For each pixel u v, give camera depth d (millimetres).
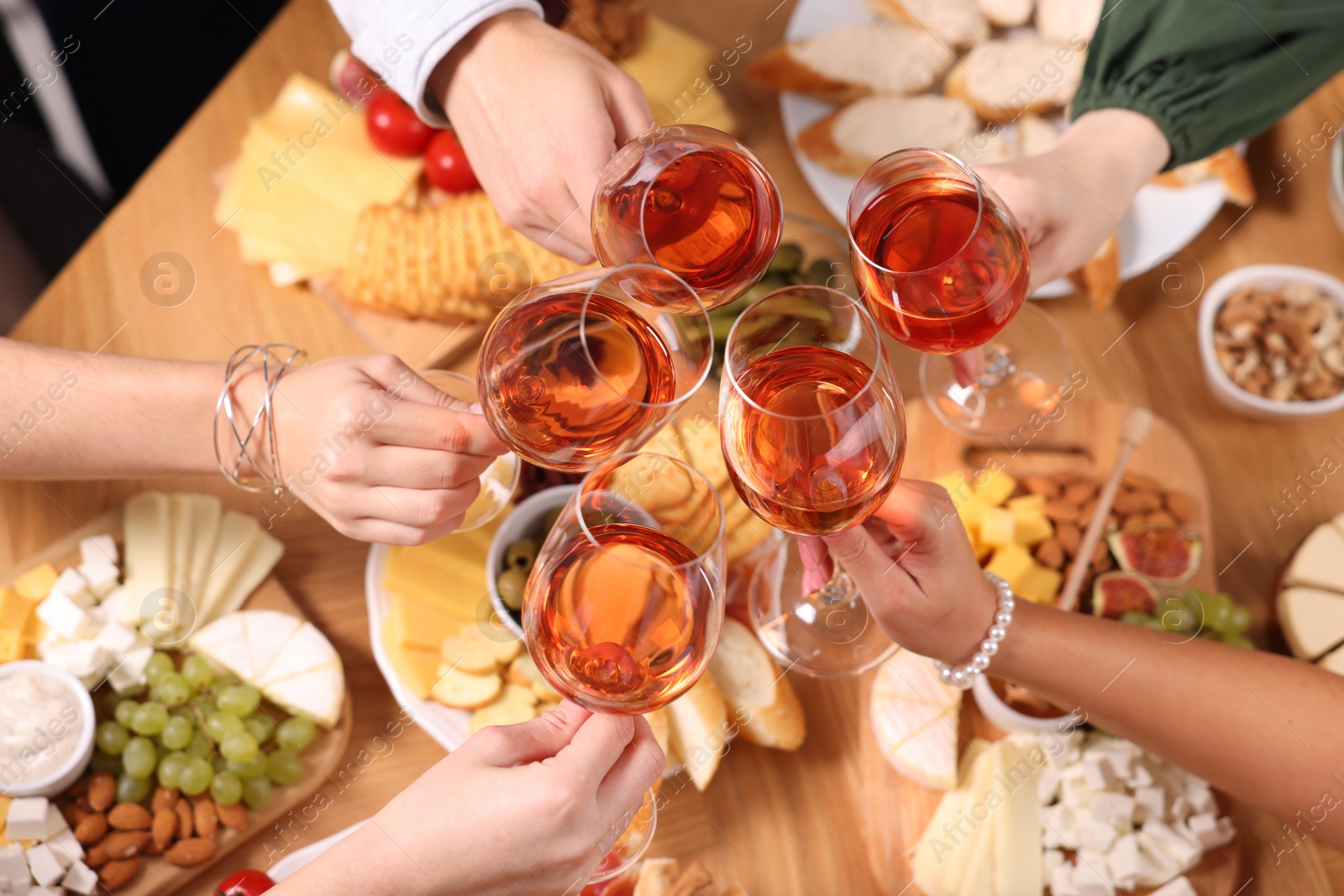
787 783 906
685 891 868
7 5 1177
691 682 753
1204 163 1009
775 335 770
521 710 899
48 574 921
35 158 1215
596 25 1045
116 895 867
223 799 878
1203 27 935
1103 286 989
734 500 939
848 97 1036
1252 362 987
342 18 900
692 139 776
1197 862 887
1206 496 967
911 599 814
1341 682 846
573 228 871
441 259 968
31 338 977
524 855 739
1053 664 845
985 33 1053
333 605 938
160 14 1204
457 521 866
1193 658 848
